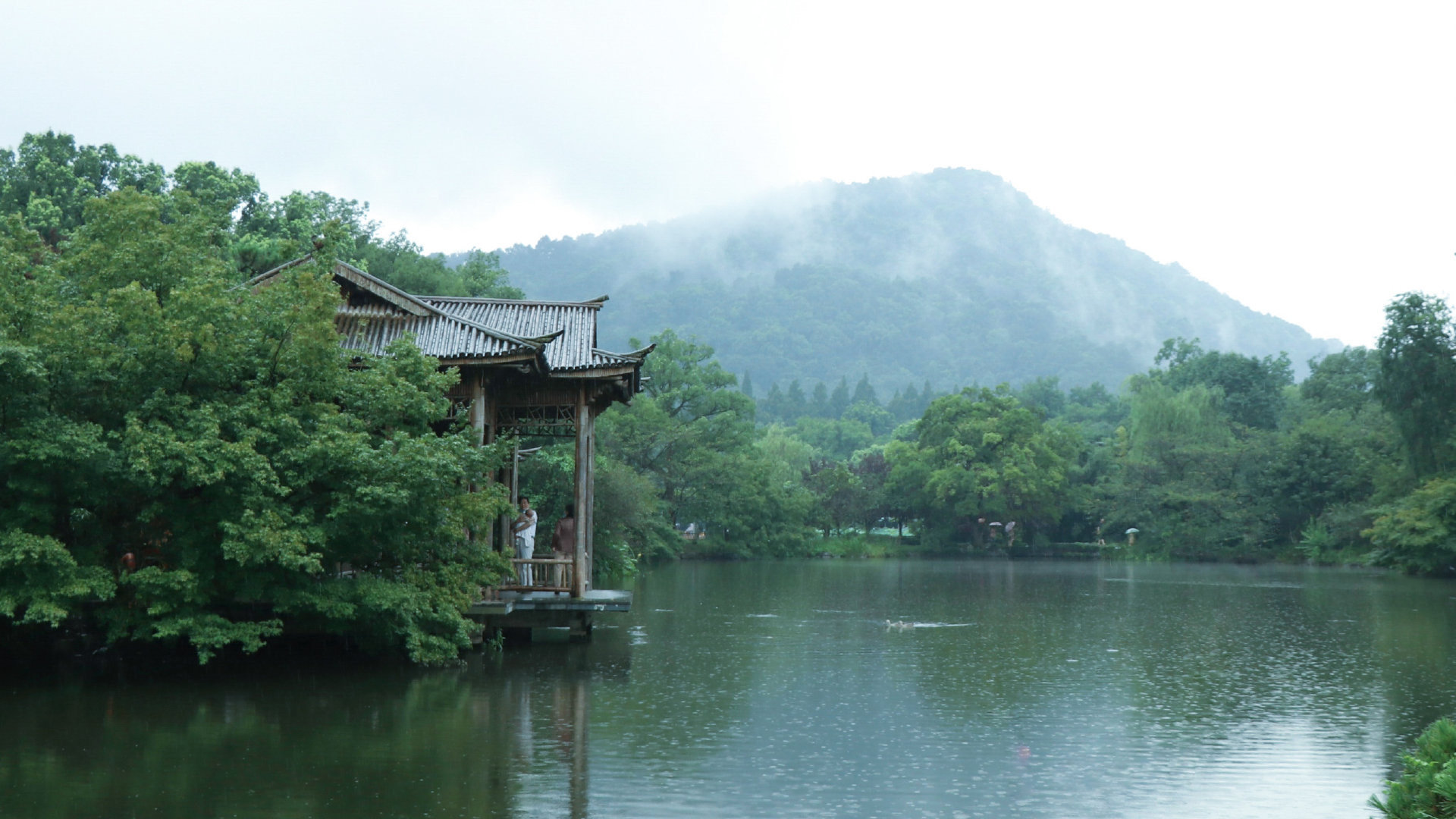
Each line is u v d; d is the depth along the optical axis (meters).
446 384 24.25
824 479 120.25
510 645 28.20
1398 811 9.96
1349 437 93.94
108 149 57.91
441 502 23.61
